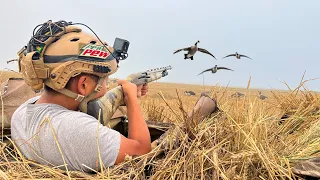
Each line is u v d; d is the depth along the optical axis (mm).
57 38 790
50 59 776
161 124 1063
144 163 773
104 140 777
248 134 854
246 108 1009
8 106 955
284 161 811
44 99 832
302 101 1229
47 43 778
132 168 768
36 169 771
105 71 810
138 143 836
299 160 822
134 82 946
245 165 765
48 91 822
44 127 780
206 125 909
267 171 780
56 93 811
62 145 767
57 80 781
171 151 801
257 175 776
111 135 795
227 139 865
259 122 927
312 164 756
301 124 1126
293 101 1261
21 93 995
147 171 802
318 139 972
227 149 841
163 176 745
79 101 817
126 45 870
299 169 755
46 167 763
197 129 870
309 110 1167
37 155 789
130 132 863
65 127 769
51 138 770
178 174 751
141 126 866
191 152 782
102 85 833
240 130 867
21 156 775
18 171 757
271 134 1008
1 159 827
